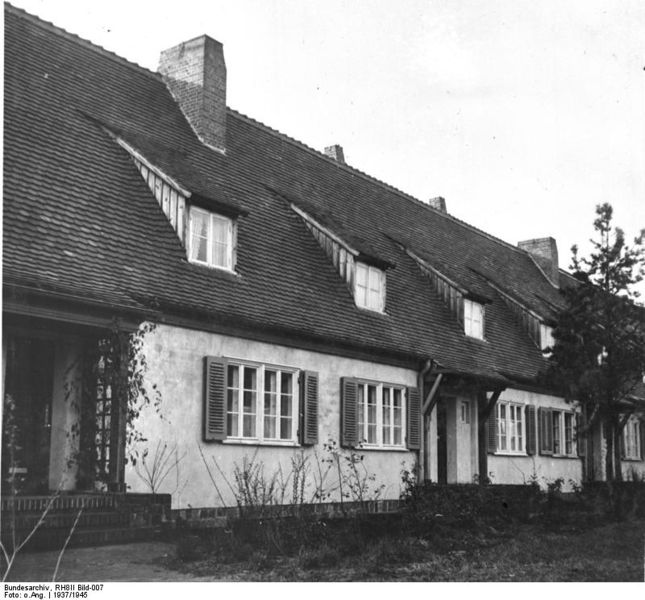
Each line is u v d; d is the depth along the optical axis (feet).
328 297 58.29
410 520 44.37
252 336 48.47
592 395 63.62
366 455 57.98
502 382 68.74
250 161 65.62
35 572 29.04
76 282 37.52
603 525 55.21
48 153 44.91
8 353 38.22
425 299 72.69
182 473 42.83
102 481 38.55
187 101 61.87
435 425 68.08
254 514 39.58
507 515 54.65
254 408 48.85
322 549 35.19
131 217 46.24
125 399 38.50
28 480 38.60
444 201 106.22
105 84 56.08
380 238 74.84
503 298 90.07
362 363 58.49
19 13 53.67
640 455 107.96
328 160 80.33
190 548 34.27
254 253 54.60
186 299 44.06
